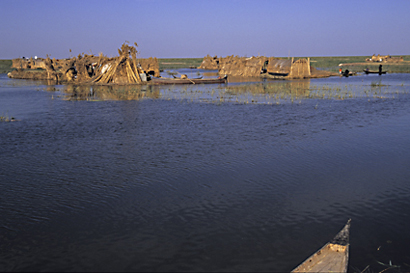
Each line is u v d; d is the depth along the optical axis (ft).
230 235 34.17
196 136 74.74
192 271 28.86
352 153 60.13
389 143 66.33
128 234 34.60
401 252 31.14
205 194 43.73
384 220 36.83
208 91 175.11
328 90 167.94
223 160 56.95
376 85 189.06
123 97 154.20
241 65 326.24
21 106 126.72
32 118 100.53
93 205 40.96
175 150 63.46
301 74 277.64
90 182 47.98
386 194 43.32
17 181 48.52
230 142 68.80
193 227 35.78
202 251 31.60
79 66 261.85
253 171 51.60
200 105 124.47
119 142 70.33
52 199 42.60
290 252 31.30
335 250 30.12
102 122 93.40
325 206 40.22
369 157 57.82
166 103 131.54
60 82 256.32
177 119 96.58
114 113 109.19
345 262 28.12
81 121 95.20
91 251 31.81
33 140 72.74
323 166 53.52
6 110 116.88
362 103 121.90
